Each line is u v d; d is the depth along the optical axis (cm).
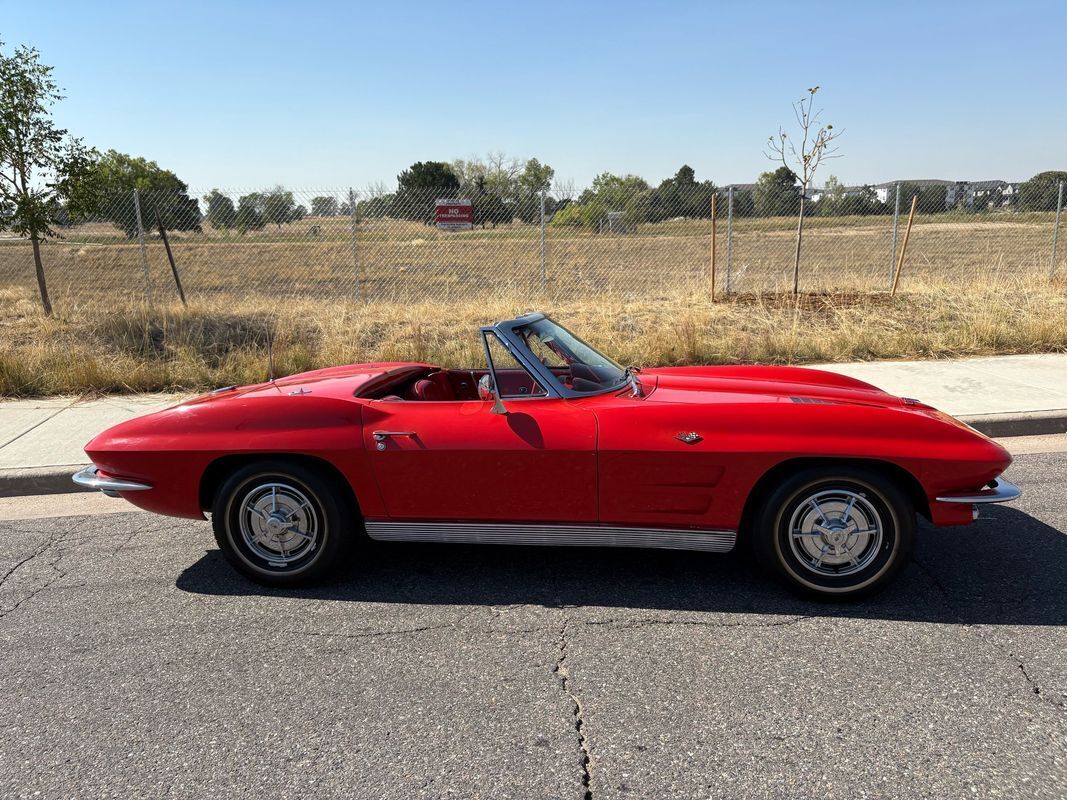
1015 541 417
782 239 2870
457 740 257
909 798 223
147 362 873
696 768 239
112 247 2902
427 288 1628
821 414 335
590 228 2012
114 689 297
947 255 2194
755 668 298
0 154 1014
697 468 337
